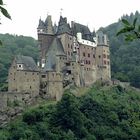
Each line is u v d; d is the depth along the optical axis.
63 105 142.25
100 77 190.62
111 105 161.88
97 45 194.38
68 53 179.00
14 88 158.88
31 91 160.25
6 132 136.25
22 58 162.88
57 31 183.00
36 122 139.38
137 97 187.50
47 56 174.62
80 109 151.75
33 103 157.25
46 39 181.00
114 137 142.12
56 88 165.00
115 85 190.75
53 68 168.62
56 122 139.75
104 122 150.00
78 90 171.50
